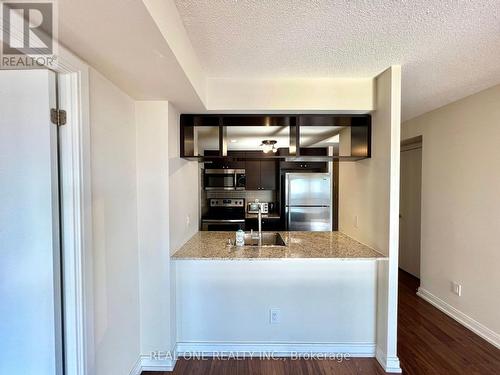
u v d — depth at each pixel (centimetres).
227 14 132
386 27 144
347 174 283
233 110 220
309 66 193
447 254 283
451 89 236
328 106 215
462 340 236
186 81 159
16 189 121
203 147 466
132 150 192
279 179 484
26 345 123
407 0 122
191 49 162
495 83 223
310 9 128
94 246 143
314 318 221
